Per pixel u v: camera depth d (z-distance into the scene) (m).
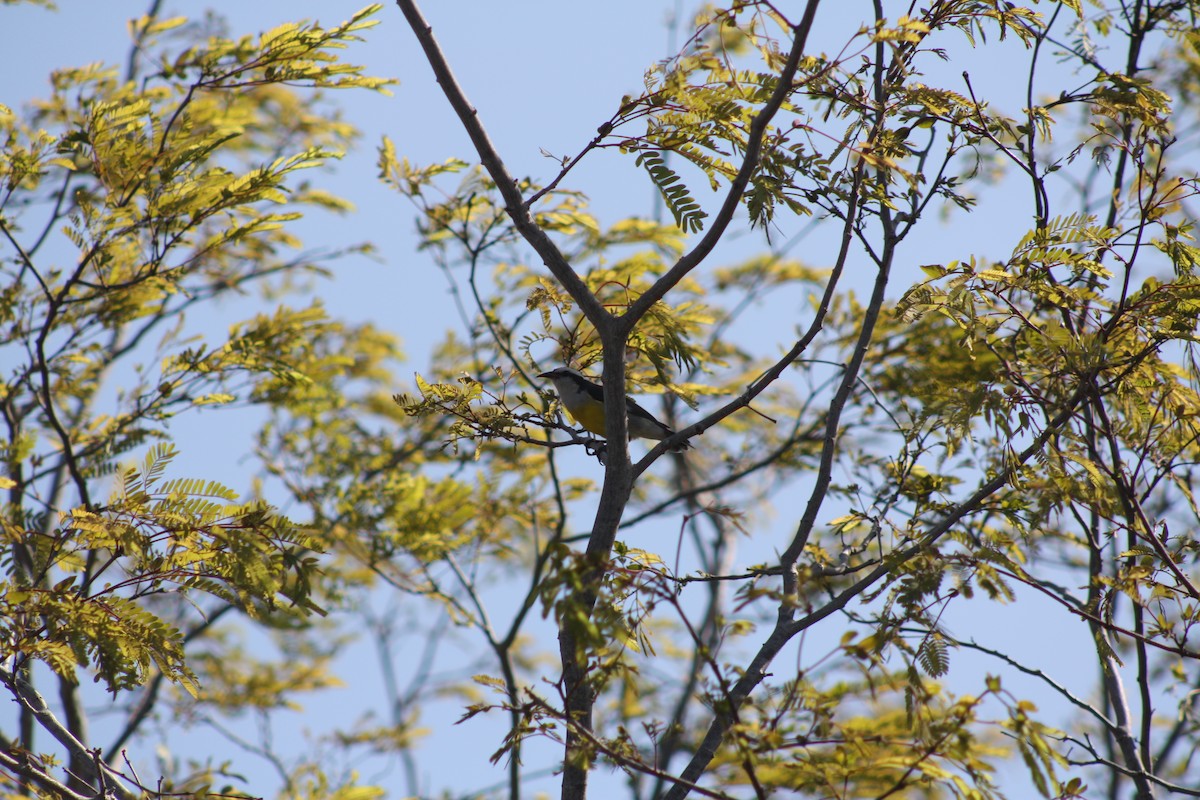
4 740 13.60
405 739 21.20
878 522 9.77
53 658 8.09
